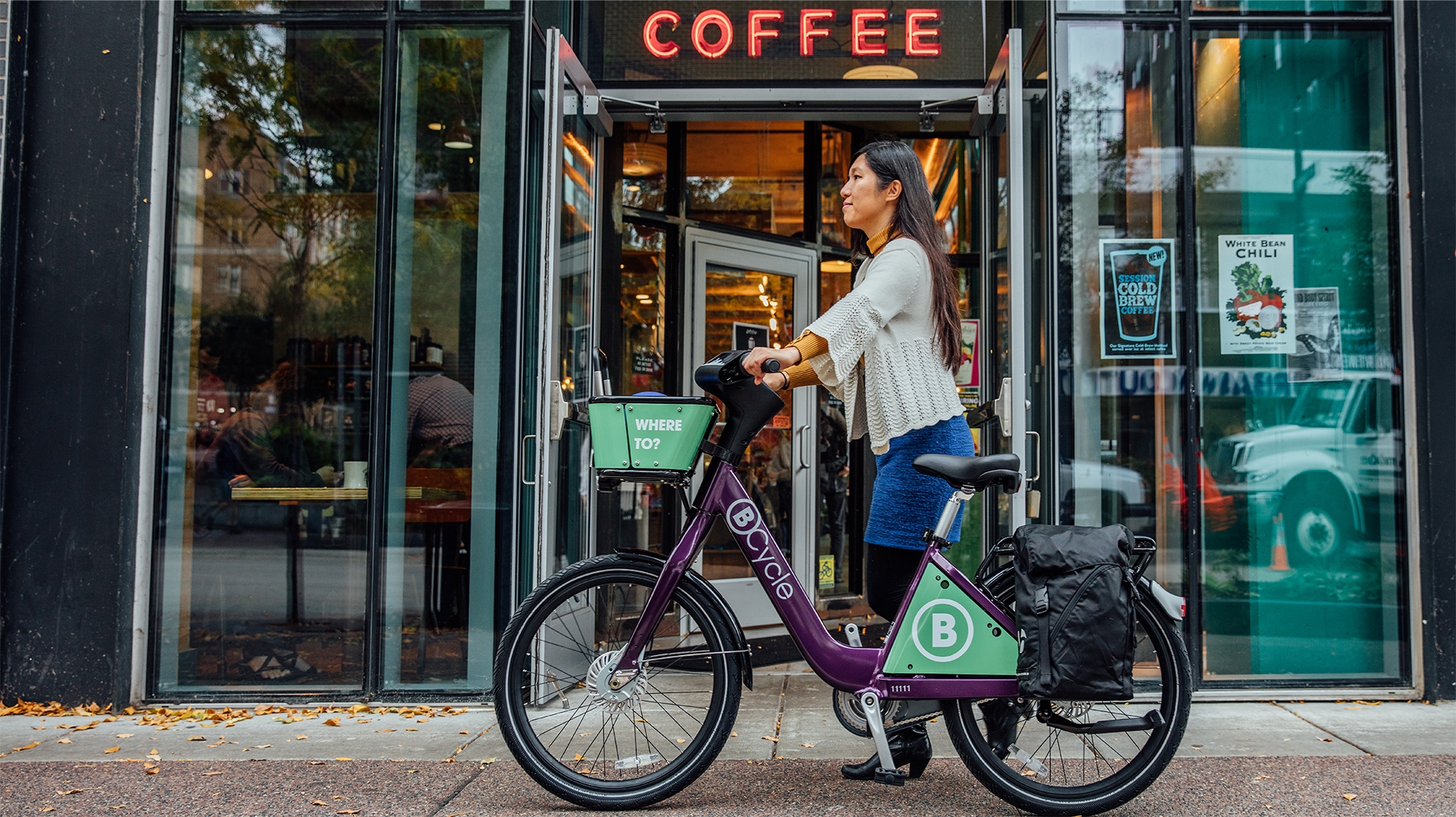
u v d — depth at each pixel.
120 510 3.46
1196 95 3.79
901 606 2.40
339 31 3.73
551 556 3.53
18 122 3.51
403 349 3.65
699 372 2.39
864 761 2.78
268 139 3.72
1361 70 3.79
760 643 4.67
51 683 3.44
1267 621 3.68
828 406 5.41
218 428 3.64
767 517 4.98
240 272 3.69
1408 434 3.64
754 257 5.02
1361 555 3.69
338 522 3.62
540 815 2.38
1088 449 3.71
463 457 3.61
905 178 2.51
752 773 2.69
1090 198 3.76
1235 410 3.73
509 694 2.42
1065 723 2.34
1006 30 4.00
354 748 2.98
